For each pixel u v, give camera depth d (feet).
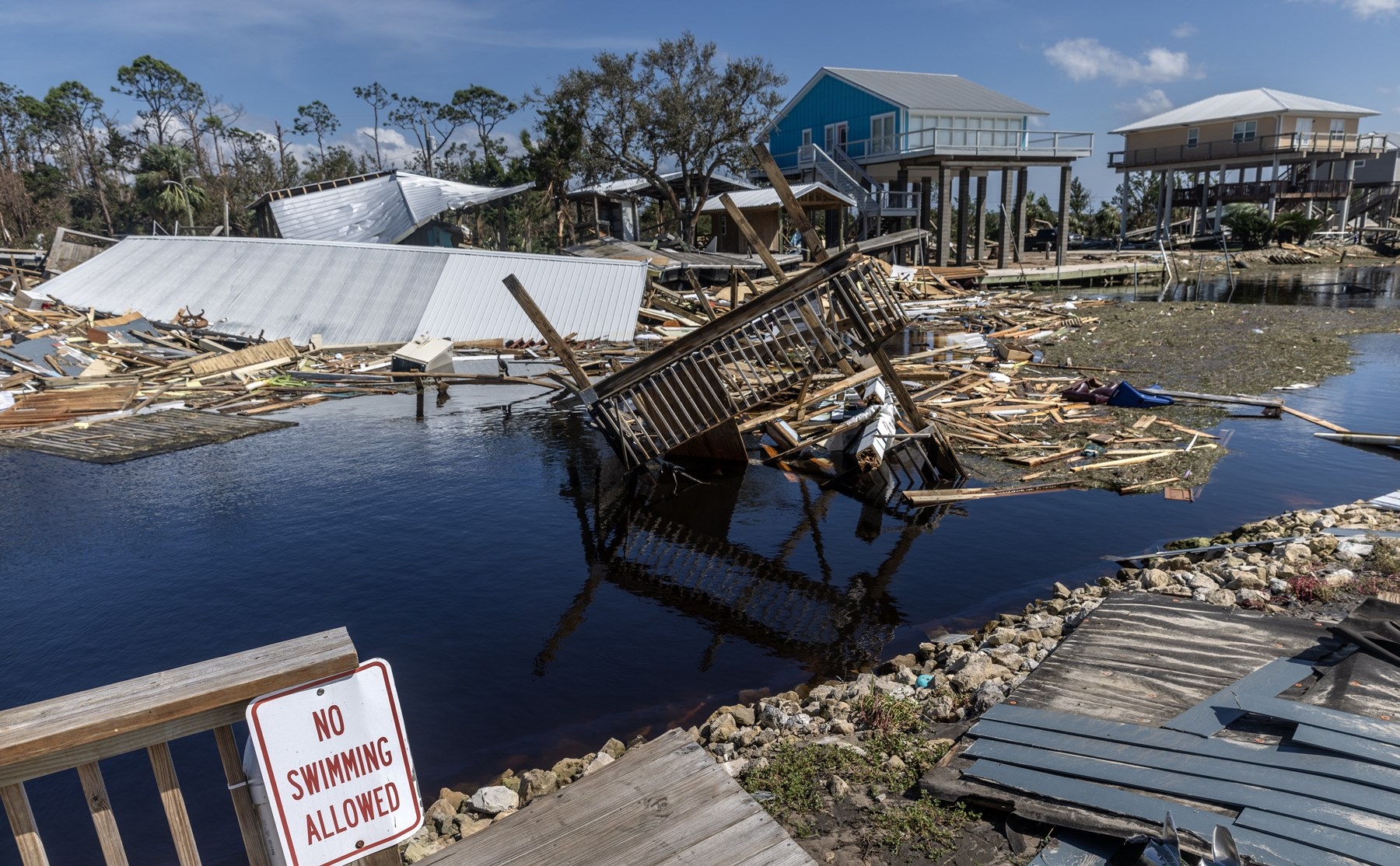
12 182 243.60
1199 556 34.86
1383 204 263.90
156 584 37.01
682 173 181.98
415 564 38.88
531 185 172.55
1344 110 209.36
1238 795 15.17
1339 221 247.70
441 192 177.47
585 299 104.94
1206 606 24.13
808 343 46.60
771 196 159.53
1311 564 30.17
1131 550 37.29
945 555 37.96
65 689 28.60
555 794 14.08
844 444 54.13
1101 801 15.71
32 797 22.76
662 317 107.96
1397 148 245.24
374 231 164.25
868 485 48.91
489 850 12.77
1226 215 230.48
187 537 42.80
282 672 8.59
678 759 14.78
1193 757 16.56
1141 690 19.65
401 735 9.43
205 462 57.11
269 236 181.47
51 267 151.23
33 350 87.61
